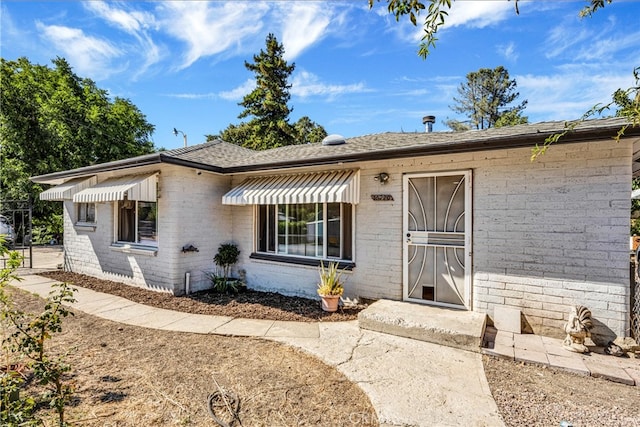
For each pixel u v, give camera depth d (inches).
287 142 1808.6
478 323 297.3
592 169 277.7
